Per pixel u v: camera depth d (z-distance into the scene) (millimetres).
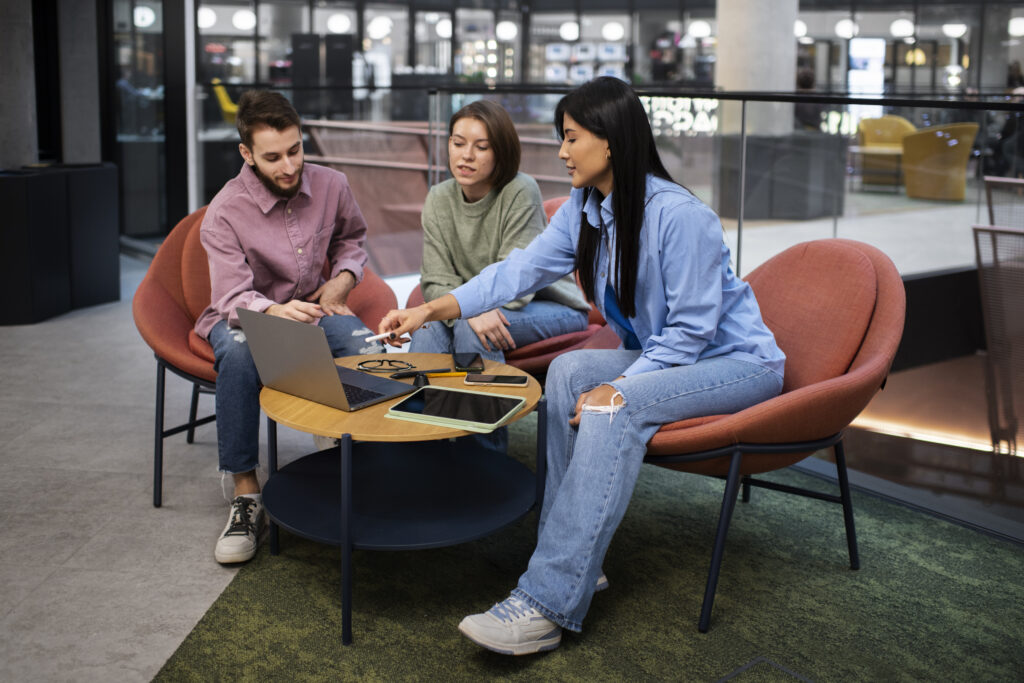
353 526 2078
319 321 2721
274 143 2490
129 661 1916
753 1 8367
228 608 2131
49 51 7039
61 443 3166
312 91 5820
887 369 2115
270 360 2193
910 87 13078
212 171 6504
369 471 2412
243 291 2541
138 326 2635
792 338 2348
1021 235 3025
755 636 2049
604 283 2270
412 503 2213
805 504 2781
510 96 4836
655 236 2123
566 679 1878
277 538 2383
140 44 7027
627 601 2189
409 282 5672
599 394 2049
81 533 2496
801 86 10789
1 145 5180
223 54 7887
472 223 2783
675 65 11984
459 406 2076
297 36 8344
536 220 2758
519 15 10992
